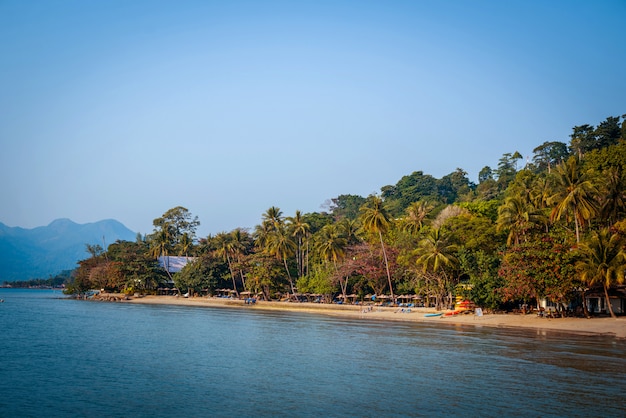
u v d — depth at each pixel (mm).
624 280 77875
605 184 85812
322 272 130875
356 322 90375
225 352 55750
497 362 48969
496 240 102000
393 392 38062
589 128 175000
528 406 34344
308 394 37625
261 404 35094
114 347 59062
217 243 164500
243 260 150375
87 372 45031
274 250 138750
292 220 147875
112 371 45469
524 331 73438
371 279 119438
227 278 158500
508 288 81688
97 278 175625
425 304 112000
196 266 161250
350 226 141750
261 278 140375
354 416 32531
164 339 66062
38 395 37375
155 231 199500
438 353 54406
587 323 76500
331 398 36531
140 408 34281
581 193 80125
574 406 34281
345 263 125250
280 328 79750
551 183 101750
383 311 108688
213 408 34281
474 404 34844
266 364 48844
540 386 39469
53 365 48094
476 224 103188
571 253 76750
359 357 52406
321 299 134625
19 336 68438
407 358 51500
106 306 138000
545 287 77375
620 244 75250
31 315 104625
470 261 92812
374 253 120812
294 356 53062
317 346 59844
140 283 168250
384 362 49531
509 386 39594
